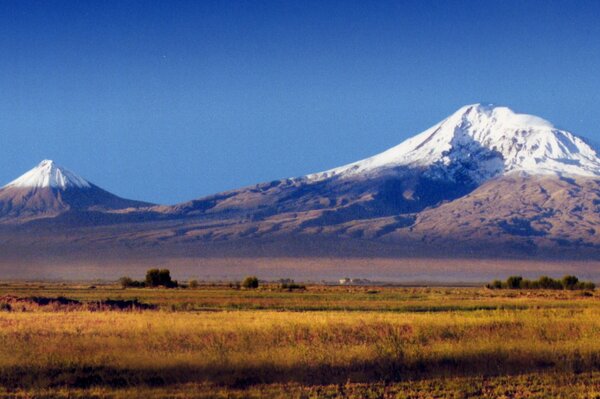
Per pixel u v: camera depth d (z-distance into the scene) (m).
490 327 62.84
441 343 55.75
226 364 48.09
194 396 42.81
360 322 64.81
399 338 56.22
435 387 45.81
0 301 98.62
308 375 47.75
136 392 43.38
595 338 58.16
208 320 69.56
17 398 42.47
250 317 75.25
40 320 71.25
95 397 42.72
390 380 47.59
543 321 65.94
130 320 70.31
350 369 49.19
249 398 42.62
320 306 107.75
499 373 49.03
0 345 52.38
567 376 48.31
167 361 48.25
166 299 125.00
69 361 48.78
